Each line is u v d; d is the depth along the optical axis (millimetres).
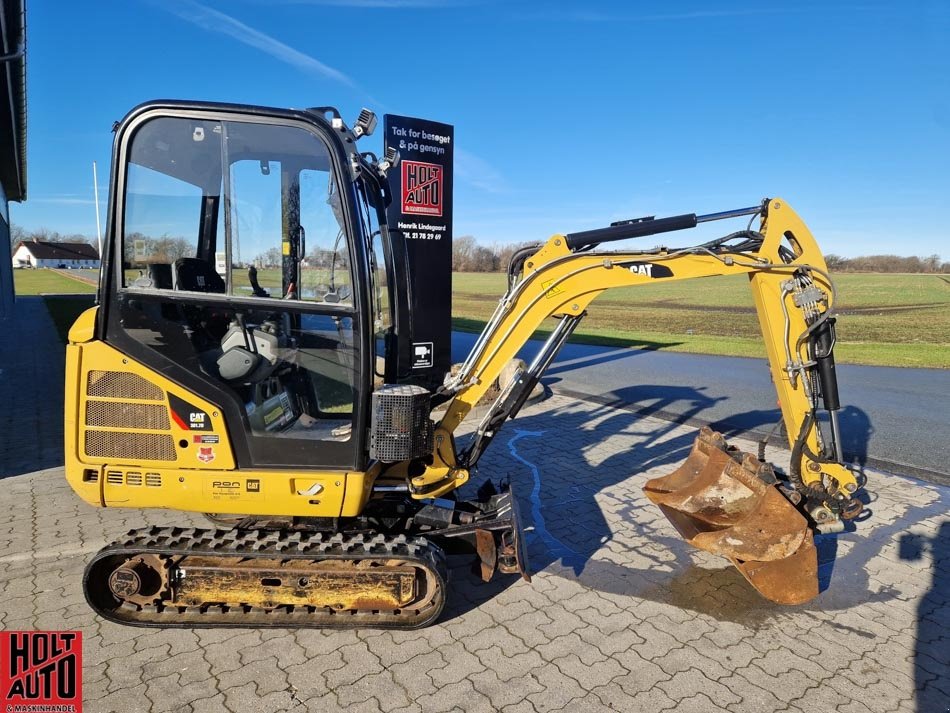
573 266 3984
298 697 2977
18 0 7453
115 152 3186
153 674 3119
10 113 13148
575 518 5148
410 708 2910
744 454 4562
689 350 14664
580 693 3031
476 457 4180
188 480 3352
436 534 3721
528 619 3684
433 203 5582
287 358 3553
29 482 5645
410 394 3430
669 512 4684
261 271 3416
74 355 3258
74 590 3875
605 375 11453
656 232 4016
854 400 9141
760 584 3689
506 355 3996
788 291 4047
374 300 3697
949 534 4875
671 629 3607
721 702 2988
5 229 23219
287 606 3516
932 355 13039
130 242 3273
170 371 3285
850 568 4359
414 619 3496
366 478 3496
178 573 3447
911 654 3400
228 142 3289
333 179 3348
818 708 2961
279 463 3426
